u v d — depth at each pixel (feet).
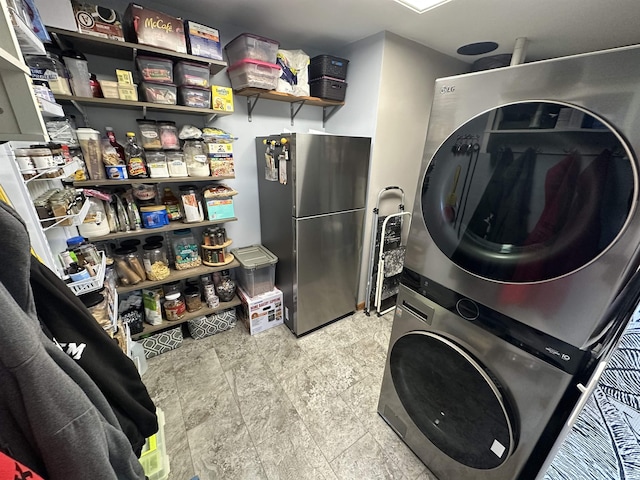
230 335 7.26
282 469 4.20
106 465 1.66
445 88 2.84
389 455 4.41
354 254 7.77
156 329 6.29
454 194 2.96
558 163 2.14
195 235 7.20
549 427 2.58
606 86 1.82
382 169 7.48
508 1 4.85
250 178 7.61
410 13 5.41
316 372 6.09
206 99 5.58
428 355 3.67
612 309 2.01
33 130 1.77
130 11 4.48
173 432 4.71
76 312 2.20
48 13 3.81
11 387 1.29
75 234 4.56
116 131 5.64
